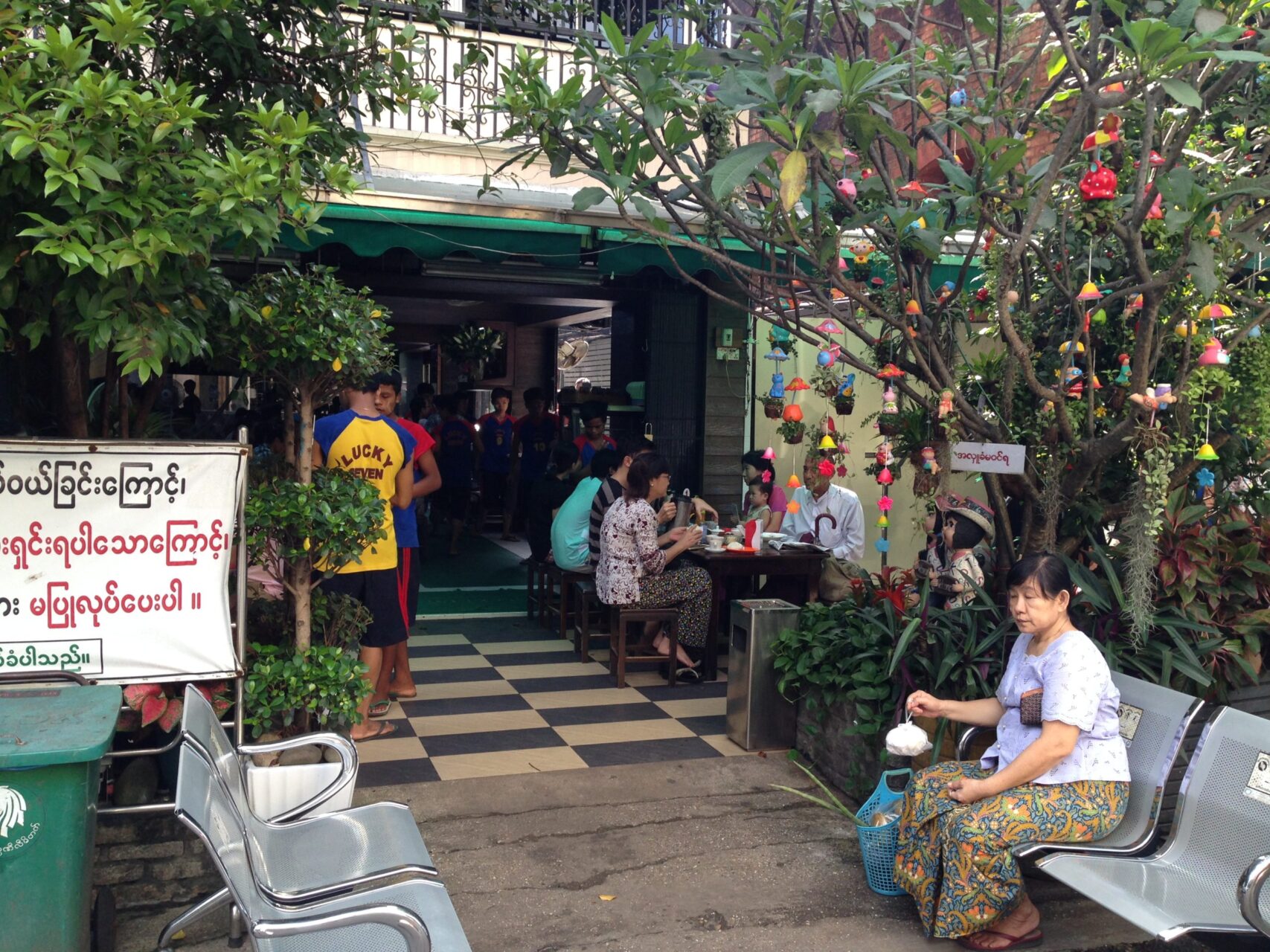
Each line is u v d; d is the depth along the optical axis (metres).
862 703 4.50
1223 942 2.83
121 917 3.40
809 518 7.53
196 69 3.84
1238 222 4.08
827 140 3.46
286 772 3.49
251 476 4.43
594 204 3.86
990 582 5.04
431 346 15.64
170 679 3.36
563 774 4.88
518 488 12.45
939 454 4.71
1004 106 4.40
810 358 8.48
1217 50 3.44
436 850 4.03
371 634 5.35
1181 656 4.19
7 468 3.16
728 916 3.57
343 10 4.29
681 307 8.53
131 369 2.78
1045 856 3.21
